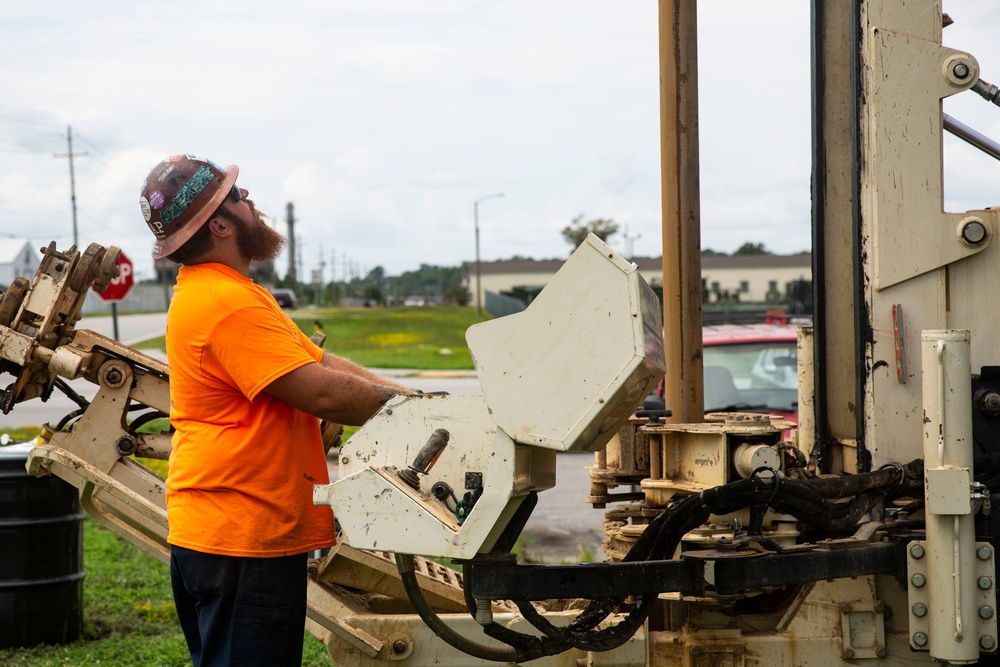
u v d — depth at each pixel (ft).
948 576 9.87
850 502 10.66
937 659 10.02
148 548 12.16
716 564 9.71
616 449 12.27
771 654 10.90
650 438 11.80
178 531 9.77
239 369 9.45
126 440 12.55
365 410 9.68
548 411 8.42
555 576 9.33
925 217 10.94
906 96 10.94
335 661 11.27
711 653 10.90
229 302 9.53
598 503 12.32
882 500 10.75
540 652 9.77
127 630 19.13
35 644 17.84
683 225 13.48
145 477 12.55
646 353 8.11
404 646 11.21
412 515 8.87
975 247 10.80
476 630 11.19
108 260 12.62
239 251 10.27
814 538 11.68
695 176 13.55
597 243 8.27
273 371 9.39
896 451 11.09
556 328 8.41
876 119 10.97
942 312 11.01
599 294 8.25
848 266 12.23
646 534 10.19
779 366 27.09
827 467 12.28
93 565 23.57
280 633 9.76
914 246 10.95
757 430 10.91
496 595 9.19
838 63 12.10
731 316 33.22
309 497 10.01
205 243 10.04
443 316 204.74
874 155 10.99
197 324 9.53
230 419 9.65
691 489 11.09
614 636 9.91
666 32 13.58
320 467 10.22
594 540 25.93
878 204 11.00
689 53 13.56
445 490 9.22
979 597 9.91
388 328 166.81
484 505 8.66
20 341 12.03
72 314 12.54
